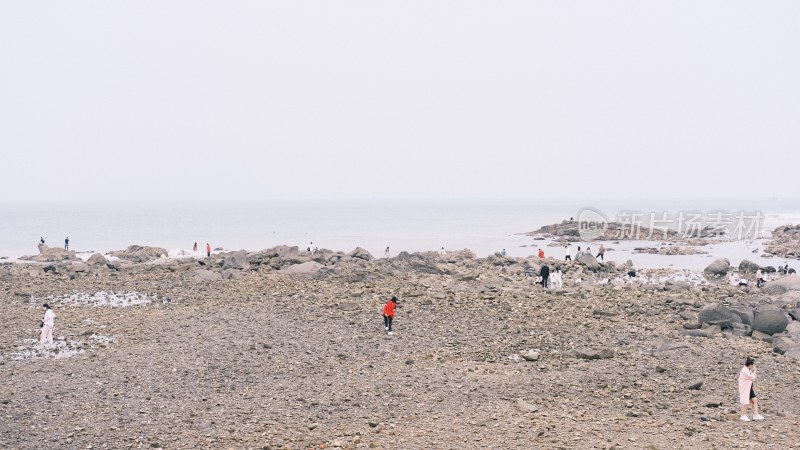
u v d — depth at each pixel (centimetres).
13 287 5256
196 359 2920
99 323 3797
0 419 2155
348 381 2616
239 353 3025
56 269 6294
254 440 1964
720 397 2392
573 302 4331
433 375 2700
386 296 4525
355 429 2069
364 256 7256
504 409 2270
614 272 7169
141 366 2812
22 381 2600
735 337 3331
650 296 4675
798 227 14325
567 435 1983
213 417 2188
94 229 18412
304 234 15912
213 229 18438
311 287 4969
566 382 2592
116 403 2333
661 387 2527
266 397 2412
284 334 3419
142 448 1909
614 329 3525
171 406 2302
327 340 3294
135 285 5369
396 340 3303
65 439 1978
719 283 6384
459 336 3391
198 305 4325
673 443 1902
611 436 1973
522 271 6488
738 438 1944
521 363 2888
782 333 3369
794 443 1894
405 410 2264
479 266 6988
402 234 15900
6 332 3566
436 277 5600
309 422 2142
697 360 2903
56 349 3161
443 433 2016
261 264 6269
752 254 10650
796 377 2666
